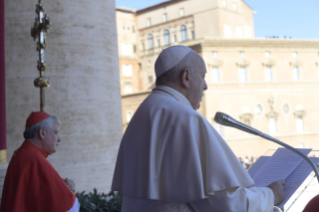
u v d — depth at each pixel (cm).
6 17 736
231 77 3077
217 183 141
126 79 4247
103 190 761
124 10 4366
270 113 3142
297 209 200
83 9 773
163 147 152
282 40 3225
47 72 731
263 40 3167
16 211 251
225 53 3080
